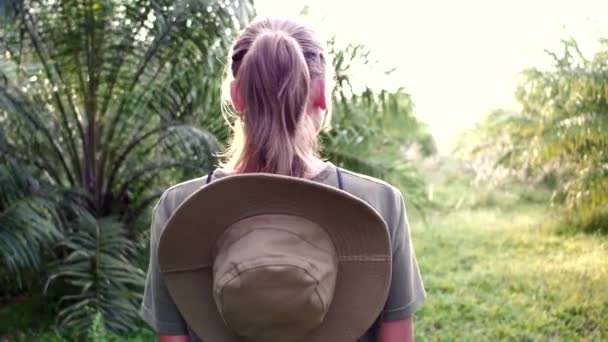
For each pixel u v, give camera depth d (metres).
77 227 4.22
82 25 4.20
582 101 6.59
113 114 4.53
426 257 6.26
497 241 6.75
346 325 1.14
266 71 1.11
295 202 1.09
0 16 3.92
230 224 1.11
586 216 6.71
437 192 9.15
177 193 1.22
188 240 1.13
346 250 1.13
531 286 5.25
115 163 4.57
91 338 3.61
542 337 4.25
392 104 5.07
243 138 1.14
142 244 4.46
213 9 4.07
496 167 8.48
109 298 3.78
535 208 8.23
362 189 1.18
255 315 1.04
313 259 1.06
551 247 6.44
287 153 1.11
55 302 4.39
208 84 4.39
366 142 5.07
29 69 4.40
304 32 1.18
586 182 6.61
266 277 1.03
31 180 4.03
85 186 4.56
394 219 1.20
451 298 5.00
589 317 4.54
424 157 10.33
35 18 4.21
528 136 7.30
